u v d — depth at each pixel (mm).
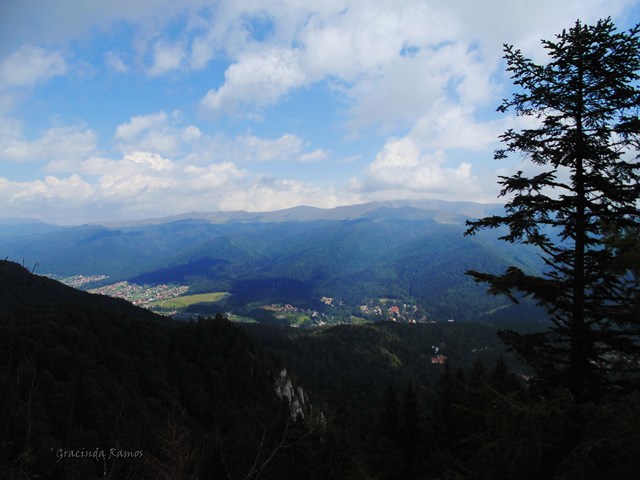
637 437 4109
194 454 8398
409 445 24609
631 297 5582
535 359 8562
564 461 4672
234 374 69000
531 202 8711
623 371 7039
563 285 8133
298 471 14969
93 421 25062
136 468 8000
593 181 8414
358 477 11781
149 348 65750
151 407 44594
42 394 25359
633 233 5145
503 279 8430
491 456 5566
